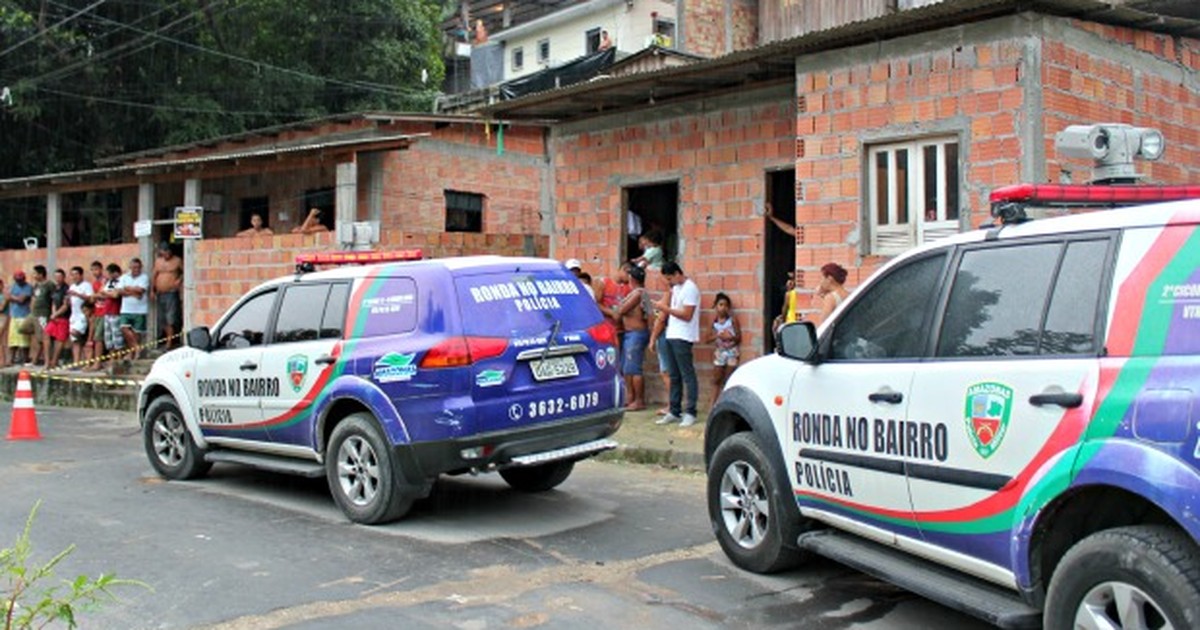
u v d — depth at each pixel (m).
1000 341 4.29
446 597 5.54
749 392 5.86
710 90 11.68
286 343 8.00
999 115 8.73
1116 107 9.33
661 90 11.68
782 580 5.80
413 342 6.99
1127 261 3.85
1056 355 4.00
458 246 15.13
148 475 9.48
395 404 7.02
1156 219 3.81
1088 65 9.06
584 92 11.76
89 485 8.96
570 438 7.34
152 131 23.81
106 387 15.68
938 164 9.22
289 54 25.42
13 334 18.19
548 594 5.58
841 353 5.24
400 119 16.25
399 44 25.78
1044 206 4.58
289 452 8.03
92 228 23.53
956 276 4.64
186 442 8.99
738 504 6.01
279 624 5.12
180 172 16.66
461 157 17.73
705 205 11.84
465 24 39.38
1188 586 3.38
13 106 21.80
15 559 3.86
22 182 18.78
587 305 7.68
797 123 10.05
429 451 6.88
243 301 8.59
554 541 6.77
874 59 9.49
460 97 24.31
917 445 4.57
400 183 16.89
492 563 6.23
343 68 25.44
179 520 7.50
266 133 17.78
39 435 12.36
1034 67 8.58
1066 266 4.11
